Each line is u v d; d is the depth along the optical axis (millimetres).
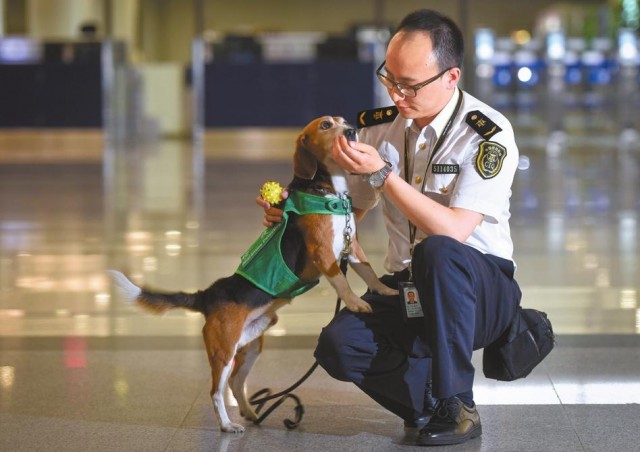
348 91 24609
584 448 4719
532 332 4785
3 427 5141
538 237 10906
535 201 13727
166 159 20688
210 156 21500
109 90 23500
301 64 24625
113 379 5980
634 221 11930
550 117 25297
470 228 4645
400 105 4727
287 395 5129
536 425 5059
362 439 4891
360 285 8492
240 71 24609
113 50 23984
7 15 31938
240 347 5066
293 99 24641
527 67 25422
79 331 7160
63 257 9984
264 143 24641
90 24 25016
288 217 4828
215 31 32656
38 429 5105
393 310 4766
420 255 4492
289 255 4781
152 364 6297
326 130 4762
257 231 11391
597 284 8516
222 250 10258
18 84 23438
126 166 19125
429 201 4582
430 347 4512
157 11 32500
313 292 8320
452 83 4707
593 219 12109
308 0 32656
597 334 6902
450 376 4480
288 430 5051
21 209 13273
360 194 4945
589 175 16922
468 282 4480
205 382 5910
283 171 17969
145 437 4973
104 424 5176
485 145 4688
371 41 24625
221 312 4816
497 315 4695
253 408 5277
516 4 32281
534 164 18891
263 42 24750
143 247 10492
